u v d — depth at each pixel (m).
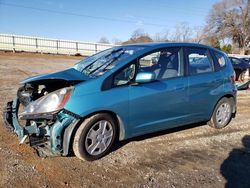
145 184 3.76
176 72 5.16
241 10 66.62
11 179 3.62
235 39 69.75
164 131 5.76
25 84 4.79
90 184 3.66
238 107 8.54
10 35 35.06
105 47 40.72
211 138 5.60
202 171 4.20
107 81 4.31
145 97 4.61
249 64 16.38
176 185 3.77
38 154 4.35
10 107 4.70
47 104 3.98
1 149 4.47
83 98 4.06
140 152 4.71
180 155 4.71
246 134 5.97
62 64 22.55
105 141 4.37
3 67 17.03
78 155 4.17
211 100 5.75
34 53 34.19
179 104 5.13
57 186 3.56
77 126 4.12
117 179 3.83
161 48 5.04
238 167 4.39
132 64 4.60
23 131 3.96
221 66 6.03
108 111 4.29
